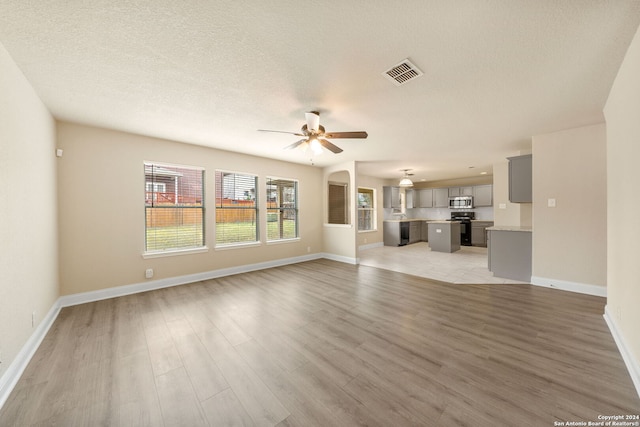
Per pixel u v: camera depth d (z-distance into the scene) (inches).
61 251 120.9
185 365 75.4
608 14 56.4
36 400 61.4
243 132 140.0
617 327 85.7
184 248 163.2
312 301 128.6
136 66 77.6
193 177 167.9
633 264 70.1
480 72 81.1
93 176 130.0
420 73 81.5
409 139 156.0
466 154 197.0
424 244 342.0
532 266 152.4
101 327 100.1
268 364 75.7
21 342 75.5
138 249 143.8
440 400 60.3
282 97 98.2
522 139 155.7
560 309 114.5
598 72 80.7
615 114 86.7
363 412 57.1
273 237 214.5
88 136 128.6
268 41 66.3
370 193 331.0
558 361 75.4
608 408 57.1
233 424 54.2
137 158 143.6
